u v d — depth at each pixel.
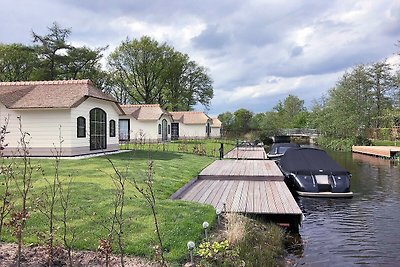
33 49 40.69
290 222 7.82
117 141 20.83
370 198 11.70
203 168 14.44
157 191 8.58
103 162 13.47
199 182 11.87
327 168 12.34
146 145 26.78
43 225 5.53
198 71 56.72
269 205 8.31
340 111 40.41
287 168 12.87
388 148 28.77
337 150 36.62
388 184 14.81
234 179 12.56
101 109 18.66
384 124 41.41
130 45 46.88
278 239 6.81
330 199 11.27
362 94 42.06
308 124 59.31
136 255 4.82
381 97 42.56
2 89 17.67
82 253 4.75
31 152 15.81
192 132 43.53
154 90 51.34
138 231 5.53
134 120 32.62
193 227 5.94
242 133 53.41
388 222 8.79
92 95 16.88
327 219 9.07
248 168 14.92
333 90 42.75
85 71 43.97
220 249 5.14
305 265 6.08
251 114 56.97
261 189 10.52
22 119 15.89
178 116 44.16
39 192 7.30
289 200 8.90
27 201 6.54
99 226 5.60
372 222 8.81
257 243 6.29
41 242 4.91
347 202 11.00
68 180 9.14
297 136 56.97
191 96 56.16
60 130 15.72
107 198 7.29
